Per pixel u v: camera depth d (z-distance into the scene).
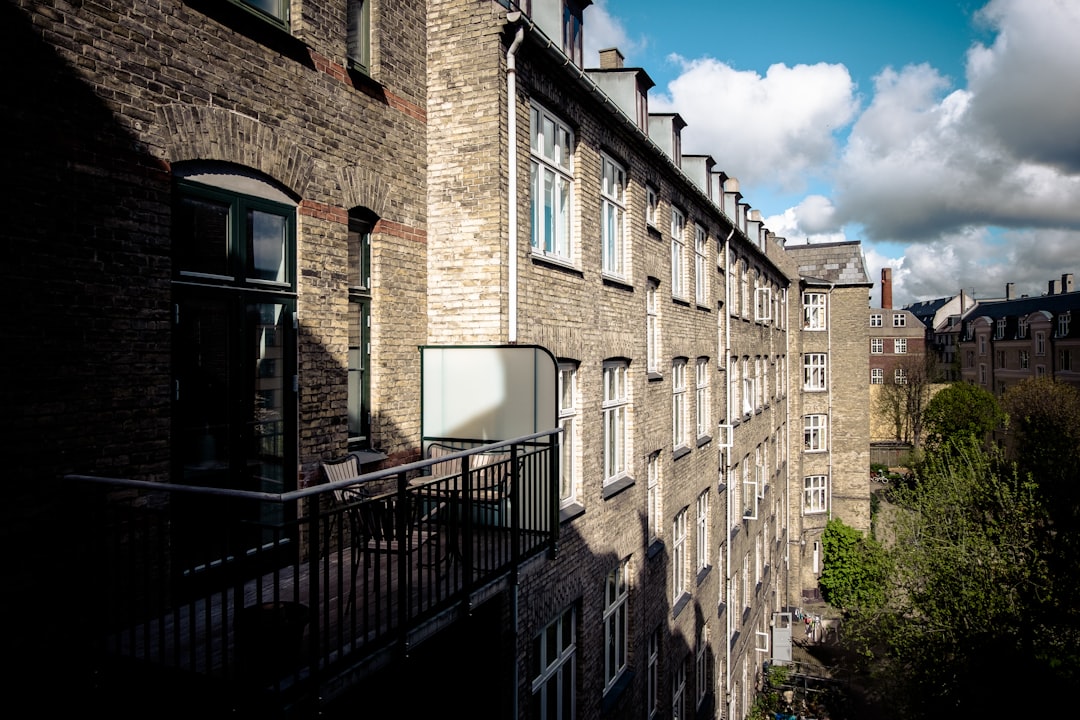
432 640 6.58
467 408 7.63
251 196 5.68
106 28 4.53
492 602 7.23
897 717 18.30
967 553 16.11
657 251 13.19
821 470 33.88
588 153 10.01
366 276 7.18
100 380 4.51
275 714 3.74
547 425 7.26
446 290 7.86
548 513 7.37
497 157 7.61
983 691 14.21
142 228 4.76
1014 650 14.03
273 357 5.90
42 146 4.18
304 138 6.15
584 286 9.81
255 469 5.72
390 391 7.38
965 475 17.97
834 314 34.66
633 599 11.54
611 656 10.95
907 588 17.59
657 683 13.12
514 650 7.46
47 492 4.23
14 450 4.07
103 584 4.45
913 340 74.62
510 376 7.43
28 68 4.11
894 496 21.09
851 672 25.16
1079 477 15.28
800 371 32.50
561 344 9.01
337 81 6.57
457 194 7.81
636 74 12.75
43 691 4.25
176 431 5.09
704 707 16.03
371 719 5.86
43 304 4.20
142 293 4.75
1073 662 13.27
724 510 18.67
